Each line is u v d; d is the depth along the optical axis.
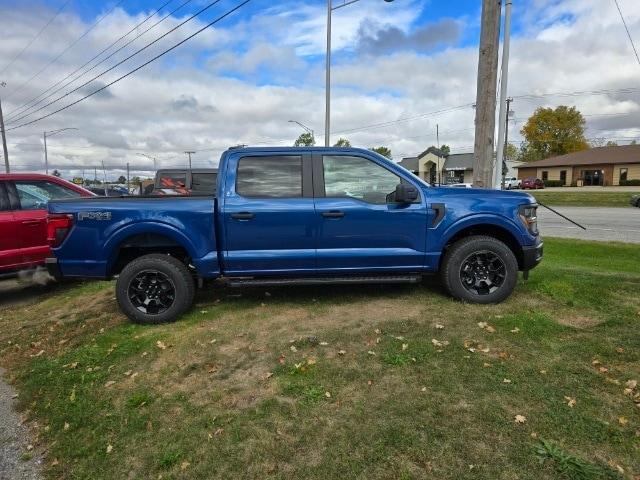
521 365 3.28
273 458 2.42
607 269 6.49
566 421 2.58
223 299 5.24
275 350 3.73
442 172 65.31
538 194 34.00
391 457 2.37
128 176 55.47
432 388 3.00
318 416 2.76
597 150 54.09
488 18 6.60
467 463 2.29
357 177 4.70
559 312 4.41
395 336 3.88
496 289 4.73
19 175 6.38
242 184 4.62
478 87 6.84
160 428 2.75
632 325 3.99
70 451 2.62
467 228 4.85
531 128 75.25
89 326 4.73
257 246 4.59
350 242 4.63
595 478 2.14
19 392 3.46
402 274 4.82
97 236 4.50
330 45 19.66
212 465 2.39
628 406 2.72
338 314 4.54
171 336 4.19
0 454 2.69
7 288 7.10
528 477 2.18
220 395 3.08
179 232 4.50
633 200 20.97
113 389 3.26
